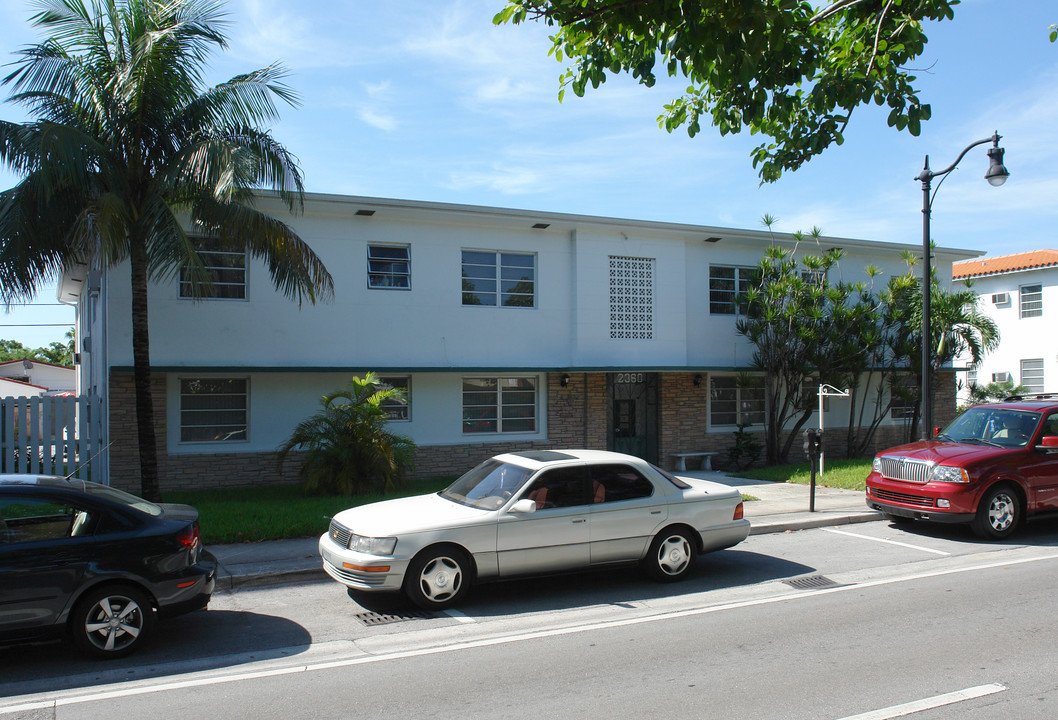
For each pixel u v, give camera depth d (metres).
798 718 4.72
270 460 14.89
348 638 6.57
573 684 5.38
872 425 20.22
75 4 11.01
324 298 15.26
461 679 5.51
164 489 14.05
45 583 5.71
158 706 5.05
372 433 13.62
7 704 5.10
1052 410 11.29
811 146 7.83
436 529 7.32
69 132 9.91
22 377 40.03
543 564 7.72
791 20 5.77
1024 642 6.21
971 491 10.41
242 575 8.37
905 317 19.42
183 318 14.17
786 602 7.58
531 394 17.30
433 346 16.14
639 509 8.15
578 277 17.20
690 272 18.86
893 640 6.30
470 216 16.03
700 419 18.92
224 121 11.70
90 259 10.77
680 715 4.79
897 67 7.12
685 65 7.77
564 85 7.55
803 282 18.44
